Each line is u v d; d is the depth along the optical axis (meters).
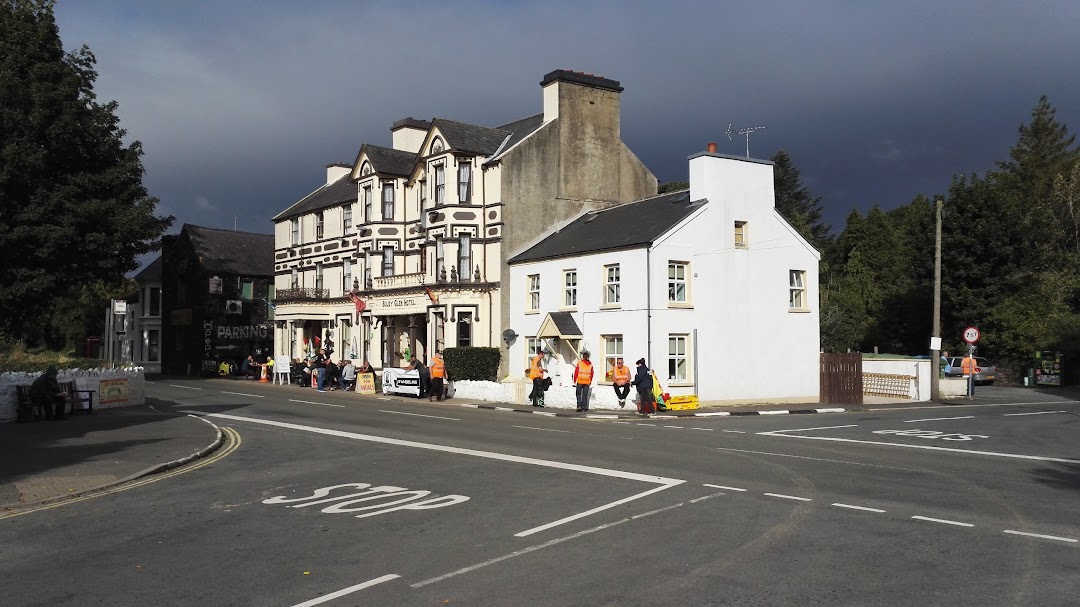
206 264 58.84
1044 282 48.69
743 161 32.72
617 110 41.97
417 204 43.31
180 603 6.86
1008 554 8.12
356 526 9.77
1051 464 14.39
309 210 52.84
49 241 31.14
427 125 50.72
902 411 28.52
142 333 66.88
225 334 59.19
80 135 32.97
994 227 47.59
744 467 14.09
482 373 36.41
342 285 49.44
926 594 6.84
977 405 31.78
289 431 20.97
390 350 43.59
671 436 19.42
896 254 65.75
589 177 40.75
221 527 9.84
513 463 14.76
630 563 7.91
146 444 17.61
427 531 9.43
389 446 17.50
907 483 12.34
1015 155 71.62
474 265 38.66
